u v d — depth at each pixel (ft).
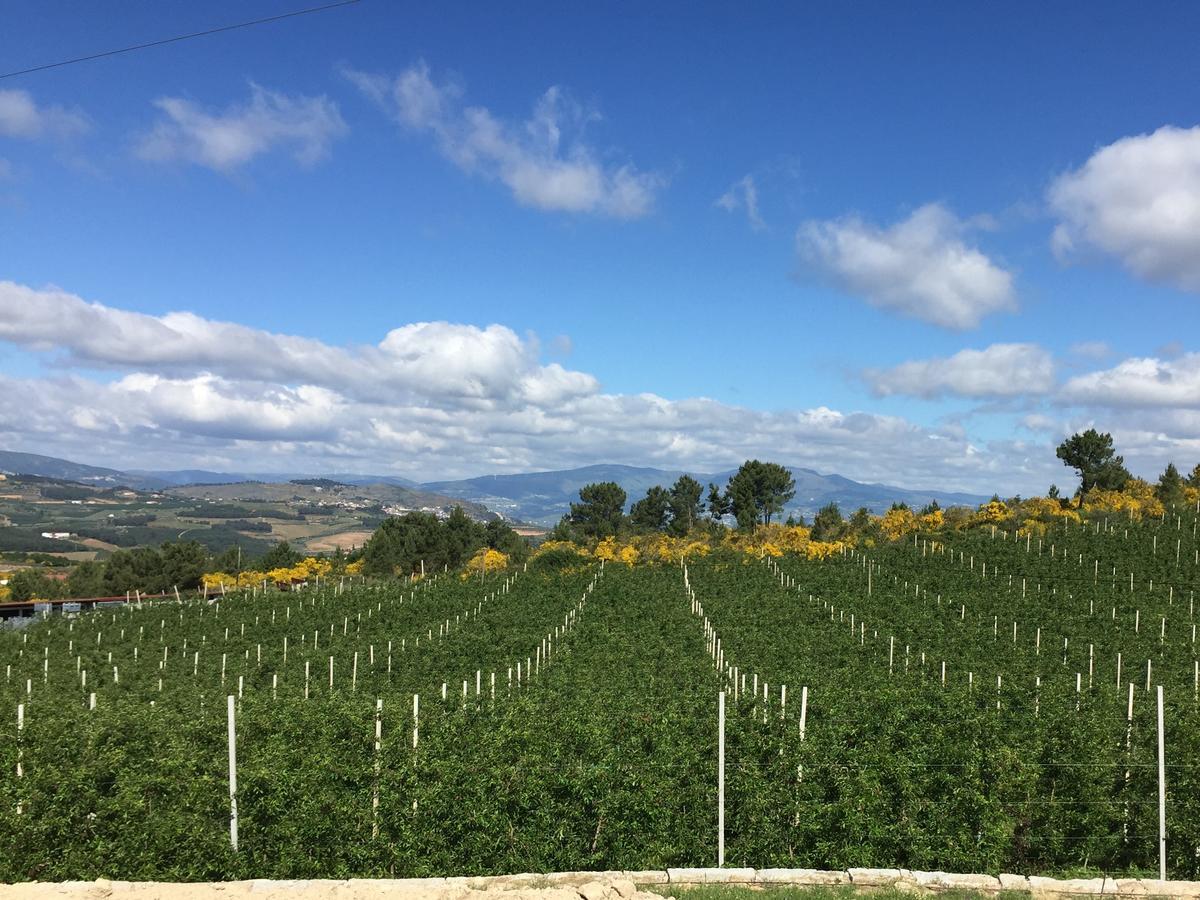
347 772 47.14
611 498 377.91
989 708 65.51
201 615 169.17
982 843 45.03
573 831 45.85
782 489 359.25
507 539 327.26
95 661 132.36
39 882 41.55
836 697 72.18
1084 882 40.96
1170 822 45.06
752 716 60.08
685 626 139.44
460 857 45.03
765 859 46.01
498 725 59.00
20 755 50.44
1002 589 157.79
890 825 46.16
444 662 119.55
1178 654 107.55
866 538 233.55
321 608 172.14
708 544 258.98
